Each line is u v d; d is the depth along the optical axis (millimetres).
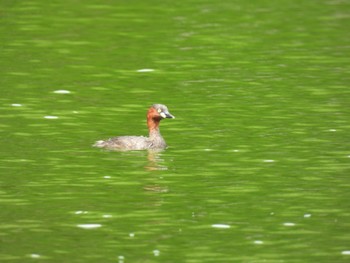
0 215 21297
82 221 21047
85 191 22938
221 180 23812
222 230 20609
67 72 34031
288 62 35719
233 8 44156
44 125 28266
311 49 37594
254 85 32688
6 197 22453
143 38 38688
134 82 33031
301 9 44219
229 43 38188
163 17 42156
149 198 22531
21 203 22062
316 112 29750
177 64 35281
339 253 19406
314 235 20344
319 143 26781
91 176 24000
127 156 25672
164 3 44719
